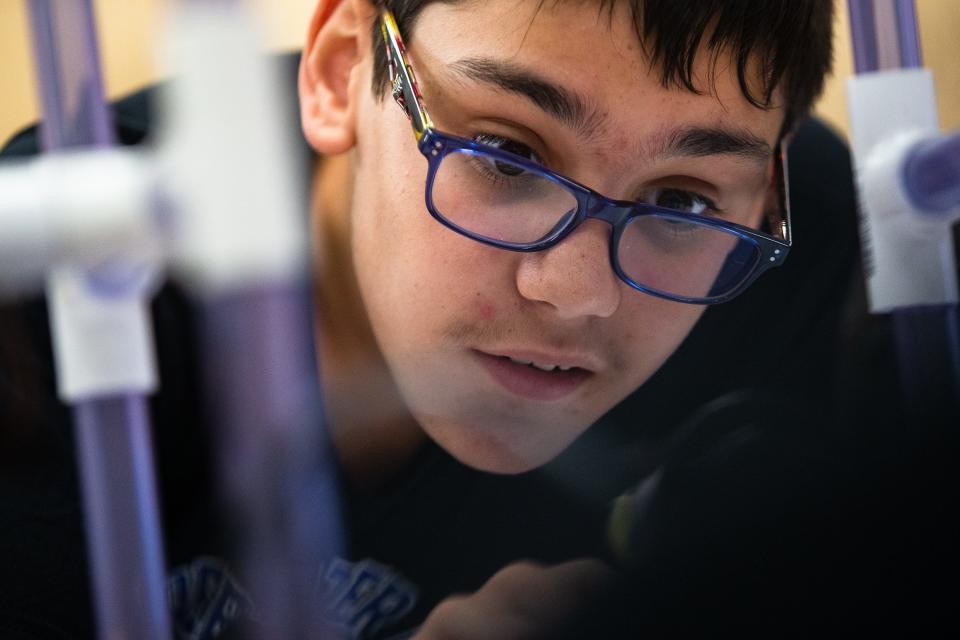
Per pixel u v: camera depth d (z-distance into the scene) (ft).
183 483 5.19
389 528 6.24
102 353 3.20
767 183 5.88
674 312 5.89
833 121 7.77
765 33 5.10
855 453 3.21
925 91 4.64
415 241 5.68
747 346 7.24
